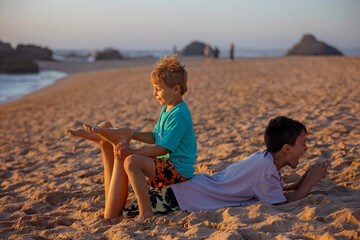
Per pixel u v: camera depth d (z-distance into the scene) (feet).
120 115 28.91
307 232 6.56
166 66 8.53
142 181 8.25
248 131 17.92
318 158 12.52
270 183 8.42
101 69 124.98
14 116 37.40
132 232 7.61
